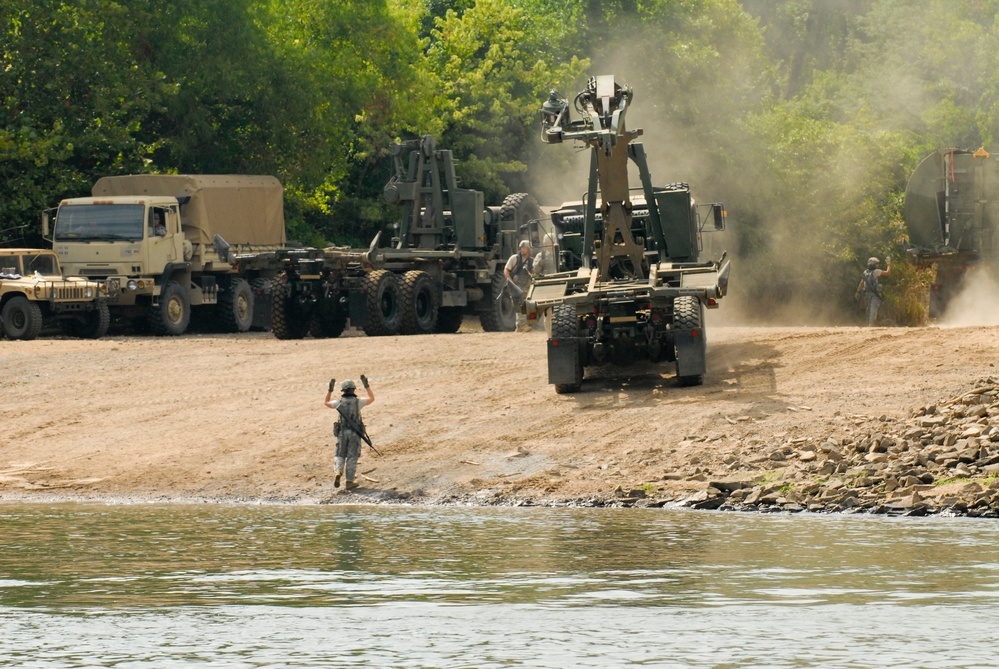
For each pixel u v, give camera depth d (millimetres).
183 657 22859
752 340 67438
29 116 117688
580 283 58250
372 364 68750
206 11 126000
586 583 29078
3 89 117688
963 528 36906
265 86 132625
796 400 53188
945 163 93188
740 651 22828
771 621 25141
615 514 41281
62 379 69188
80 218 97938
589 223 59969
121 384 67562
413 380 64188
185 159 132750
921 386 53562
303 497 47312
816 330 70312
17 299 88250
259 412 59969
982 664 21828
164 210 99062
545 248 67625
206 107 132375
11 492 49719
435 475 48469
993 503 39844
